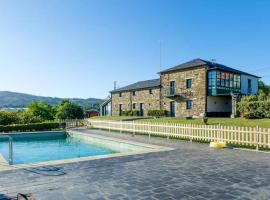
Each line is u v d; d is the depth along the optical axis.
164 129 19.39
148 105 44.16
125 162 9.79
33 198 5.78
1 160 10.36
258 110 26.16
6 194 6.11
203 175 7.77
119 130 25.36
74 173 8.10
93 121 30.95
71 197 5.90
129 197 5.88
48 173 8.12
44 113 43.16
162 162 9.78
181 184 6.85
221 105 37.47
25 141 23.22
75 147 19.72
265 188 6.47
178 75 39.28
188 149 13.13
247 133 13.55
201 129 16.36
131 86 50.78
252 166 9.02
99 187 6.64
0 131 25.16
